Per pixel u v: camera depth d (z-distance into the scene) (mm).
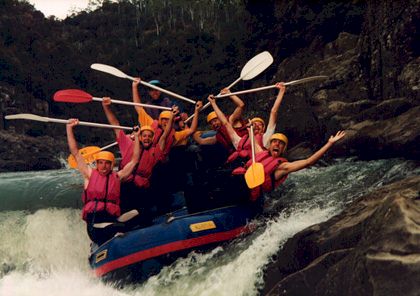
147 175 6125
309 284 3551
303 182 6723
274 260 4531
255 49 21375
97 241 5684
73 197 8266
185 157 6816
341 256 3461
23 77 36656
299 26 17516
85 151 6539
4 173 19188
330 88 10242
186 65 46312
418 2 8094
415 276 2836
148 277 5156
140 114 7105
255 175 5262
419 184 3758
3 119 29062
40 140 25047
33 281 5797
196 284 4816
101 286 5320
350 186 6062
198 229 5277
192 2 63250
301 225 4953
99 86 43875
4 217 7426
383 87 8992
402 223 3092
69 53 44969
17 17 45844
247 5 21078
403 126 6566
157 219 5836
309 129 9453
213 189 5719
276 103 6402
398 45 8555
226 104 22234
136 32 61094
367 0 9953
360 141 7035
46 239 6910
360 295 3031
